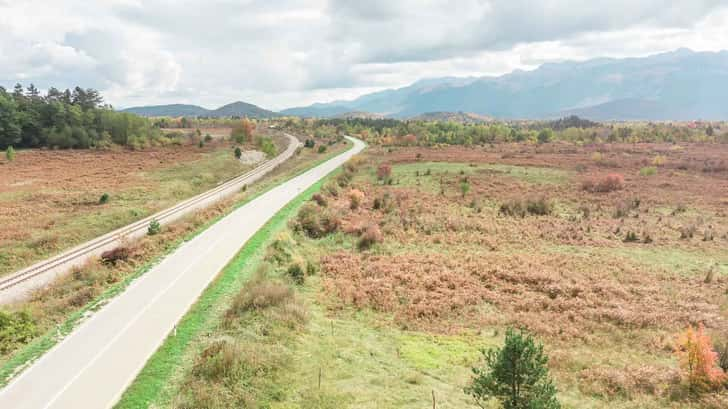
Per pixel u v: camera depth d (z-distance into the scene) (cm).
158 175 7588
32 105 11994
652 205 5081
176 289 2262
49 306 2102
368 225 3831
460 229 4009
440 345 1945
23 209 4891
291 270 2709
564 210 4844
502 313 2333
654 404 1521
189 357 1599
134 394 1374
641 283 2750
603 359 1853
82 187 6256
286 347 1742
